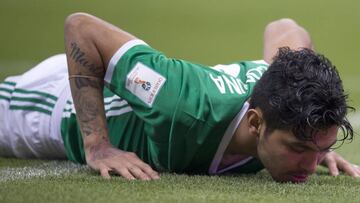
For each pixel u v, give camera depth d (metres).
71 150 11.56
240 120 9.58
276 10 30.25
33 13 28.16
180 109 9.39
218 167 10.10
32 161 12.33
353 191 9.19
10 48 24.22
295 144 8.91
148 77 9.57
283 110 8.77
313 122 8.61
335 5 30.48
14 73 21.42
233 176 10.12
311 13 29.59
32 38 25.48
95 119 10.09
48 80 12.39
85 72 10.06
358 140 15.23
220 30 27.70
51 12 28.38
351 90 20.69
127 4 30.03
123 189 8.71
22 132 12.44
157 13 29.33
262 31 27.67
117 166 9.69
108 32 10.02
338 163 10.95
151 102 9.50
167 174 9.97
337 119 8.70
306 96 8.66
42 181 9.27
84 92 10.09
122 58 9.79
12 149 12.70
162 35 26.80
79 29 10.11
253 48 25.62
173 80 9.50
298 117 8.66
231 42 26.25
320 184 9.61
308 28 27.83
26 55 23.61
